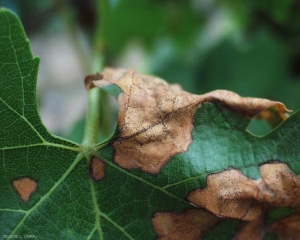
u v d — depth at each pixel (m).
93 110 0.18
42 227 0.16
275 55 0.26
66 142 0.16
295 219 0.16
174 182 0.15
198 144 0.15
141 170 0.16
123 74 0.16
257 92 0.26
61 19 0.29
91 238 0.16
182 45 0.30
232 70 0.27
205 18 0.30
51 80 0.40
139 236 0.16
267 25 0.27
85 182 0.16
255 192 0.15
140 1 0.26
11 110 0.15
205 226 0.16
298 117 0.15
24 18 0.32
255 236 0.16
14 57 0.15
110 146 0.16
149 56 0.30
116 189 0.16
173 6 0.29
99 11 0.23
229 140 0.16
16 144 0.16
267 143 0.16
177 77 0.28
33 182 0.16
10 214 0.16
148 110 0.16
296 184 0.15
